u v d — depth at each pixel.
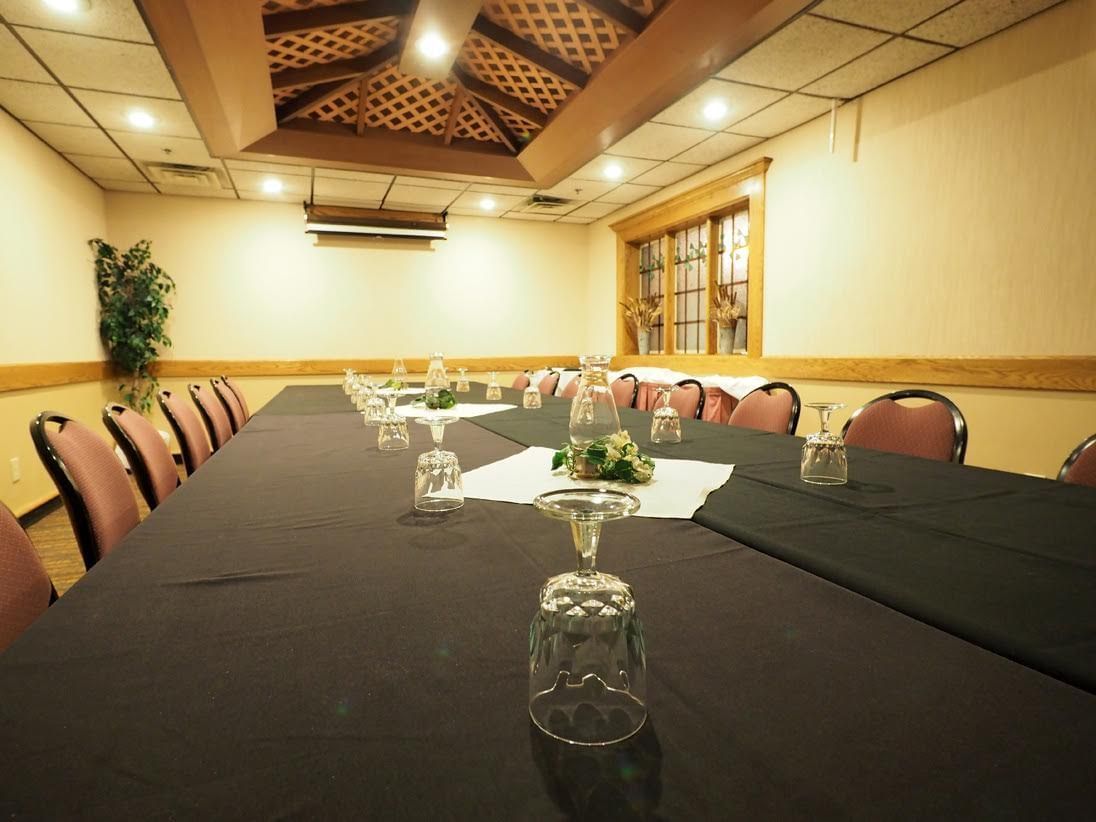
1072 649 0.53
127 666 0.52
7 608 0.72
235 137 3.38
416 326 5.72
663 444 1.65
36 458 3.38
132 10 2.27
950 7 2.39
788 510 1.00
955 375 2.81
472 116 3.93
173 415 1.97
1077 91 2.34
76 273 4.08
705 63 2.64
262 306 5.21
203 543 0.86
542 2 2.68
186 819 0.34
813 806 0.34
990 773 0.37
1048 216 2.46
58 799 0.36
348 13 2.63
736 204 4.25
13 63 2.65
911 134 2.96
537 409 2.64
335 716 0.44
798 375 3.68
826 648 0.54
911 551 0.79
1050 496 1.08
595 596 0.46
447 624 0.59
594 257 6.20
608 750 0.40
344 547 0.83
